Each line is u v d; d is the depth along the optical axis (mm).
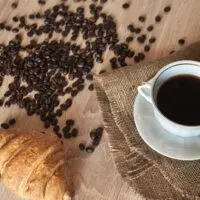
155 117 722
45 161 708
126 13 881
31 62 838
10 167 705
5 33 873
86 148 757
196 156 698
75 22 875
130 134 746
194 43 806
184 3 877
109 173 741
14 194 735
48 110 797
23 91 815
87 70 824
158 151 704
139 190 714
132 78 782
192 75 703
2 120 796
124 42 853
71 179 738
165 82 703
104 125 759
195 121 680
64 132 775
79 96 804
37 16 886
